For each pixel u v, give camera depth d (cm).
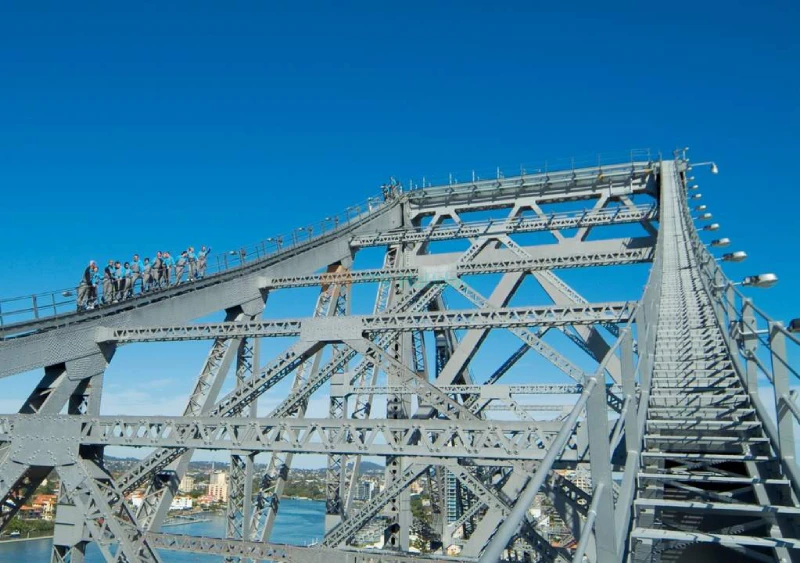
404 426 1922
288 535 10031
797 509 865
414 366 4153
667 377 1526
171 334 2844
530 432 1838
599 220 4044
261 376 2586
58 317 2769
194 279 3475
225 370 3127
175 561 7956
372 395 3800
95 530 2156
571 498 1883
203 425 2125
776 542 802
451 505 4669
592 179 4275
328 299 4106
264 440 2041
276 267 3919
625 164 4247
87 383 2902
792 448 1024
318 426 2002
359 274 3669
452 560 2003
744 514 998
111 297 3120
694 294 2414
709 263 2144
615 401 2662
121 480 2353
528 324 2453
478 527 2527
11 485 2294
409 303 3647
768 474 1127
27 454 2316
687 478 1006
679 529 1116
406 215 4900
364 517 2514
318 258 4241
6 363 2492
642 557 953
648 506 964
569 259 3456
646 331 1284
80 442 2259
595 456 649
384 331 2534
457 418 2244
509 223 4244
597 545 622
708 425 1225
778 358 1070
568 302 3588
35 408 2694
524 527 2239
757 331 1267
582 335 3203
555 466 1906
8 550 8188
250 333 2734
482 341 3762
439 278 3594
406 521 3459
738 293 1364
